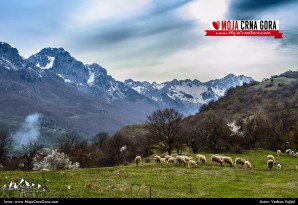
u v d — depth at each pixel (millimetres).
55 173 42906
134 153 136500
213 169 56531
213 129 111438
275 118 155250
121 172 49250
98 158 135375
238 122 131875
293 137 134375
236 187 39844
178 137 107500
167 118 107750
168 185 38812
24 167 123125
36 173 42281
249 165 60656
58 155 88438
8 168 121750
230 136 115625
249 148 122312
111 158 129875
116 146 140500
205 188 38281
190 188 35656
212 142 112500
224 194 35250
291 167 65500
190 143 111312
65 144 150000
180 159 62875
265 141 130000
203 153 105125
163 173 49031
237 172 53531
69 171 48469
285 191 38125
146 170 53438
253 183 43500
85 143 151750
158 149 132375
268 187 40625
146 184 38812
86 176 42562
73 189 32812
